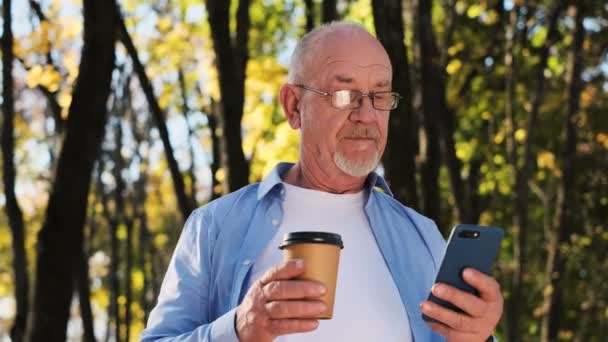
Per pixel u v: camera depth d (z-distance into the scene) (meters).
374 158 3.43
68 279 6.36
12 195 7.98
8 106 7.95
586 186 15.52
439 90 8.83
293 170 3.65
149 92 8.86
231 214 3.44
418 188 8.80
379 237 3.46
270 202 3.48
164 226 20.09
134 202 16.38
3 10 7.90
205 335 3.03
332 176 3.50
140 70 8.80
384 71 3.46
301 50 3.56
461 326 2.98
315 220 3.46
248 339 2.88
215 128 11.96
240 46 8.43
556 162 15.11
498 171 15.20
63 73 10.01
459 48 13.46
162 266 20.45
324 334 3.27
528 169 12.22
